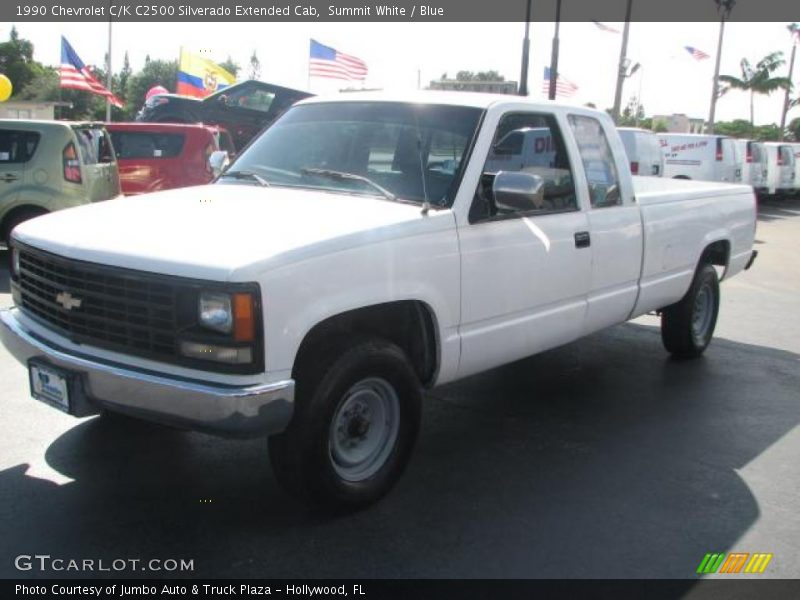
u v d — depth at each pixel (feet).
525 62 61.26
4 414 16.16
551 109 16.12
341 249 11.51
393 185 14.14
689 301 21.59
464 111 14.71
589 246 16.52
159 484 13.42
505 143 14.80
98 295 11.31
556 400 18.94
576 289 16.37
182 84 69.05
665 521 12.96
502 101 15.07
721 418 18.07
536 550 11.85
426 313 13.30
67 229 12.25
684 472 14.97
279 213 12.59
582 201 16.53
